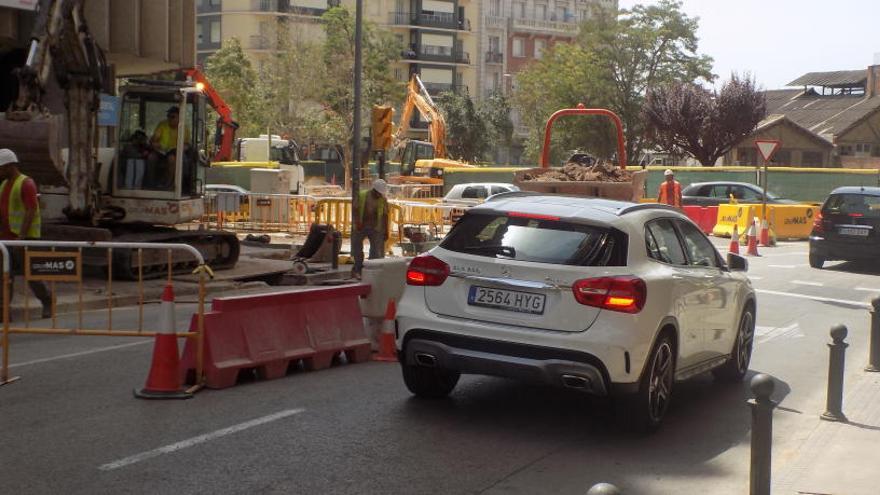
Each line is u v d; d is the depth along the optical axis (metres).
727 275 9.31
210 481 6.12
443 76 90.50
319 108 69.62
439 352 7.54
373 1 87.31
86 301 13.96
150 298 15.33
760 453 5.83
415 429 7.55
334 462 6.62
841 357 8.47
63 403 8.05
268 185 33.59
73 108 16.41
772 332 13.56
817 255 22.12
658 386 7.70
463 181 45.38
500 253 7.56
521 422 7.90
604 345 7.07
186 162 17.97
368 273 10.83
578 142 72.06
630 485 6.46
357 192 20.86
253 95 68.19
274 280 18.81
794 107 83.62
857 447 7.50
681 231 8.71
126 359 10.02
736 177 38.78
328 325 9.93
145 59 23.94
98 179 17.19
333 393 8.66
